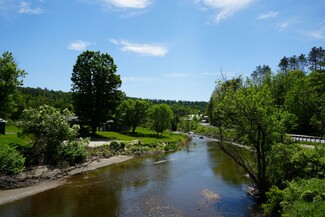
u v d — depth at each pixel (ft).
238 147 173.99
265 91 84.02
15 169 93.45
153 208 74.38
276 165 79.20
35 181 96.68
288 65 380.78
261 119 78.33
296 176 74.02
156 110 274.98
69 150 123.24
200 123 504.43
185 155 170.30
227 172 117.39
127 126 294.46
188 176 111.34
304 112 188.34
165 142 220.23
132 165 135.85
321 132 172.04
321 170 70.85
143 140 211.20
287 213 54.24
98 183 99.76
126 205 76.59
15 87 133.90
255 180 81.97
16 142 125.29
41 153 112.78
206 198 82.79
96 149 151.12
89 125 207.82
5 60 131.23
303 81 192.13
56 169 110.73
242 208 73.87
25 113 114.01
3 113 134.41
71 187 94.02
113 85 207.82
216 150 194.90
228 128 85.46
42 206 74.84
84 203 77.97
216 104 86.17
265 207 66.39
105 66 204.64
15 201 78.48
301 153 74.84
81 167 123.03
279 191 64.54
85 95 200.13
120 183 100.27
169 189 92.68
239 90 82.28
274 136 81.61
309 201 54.65
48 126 114.42
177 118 451.12
